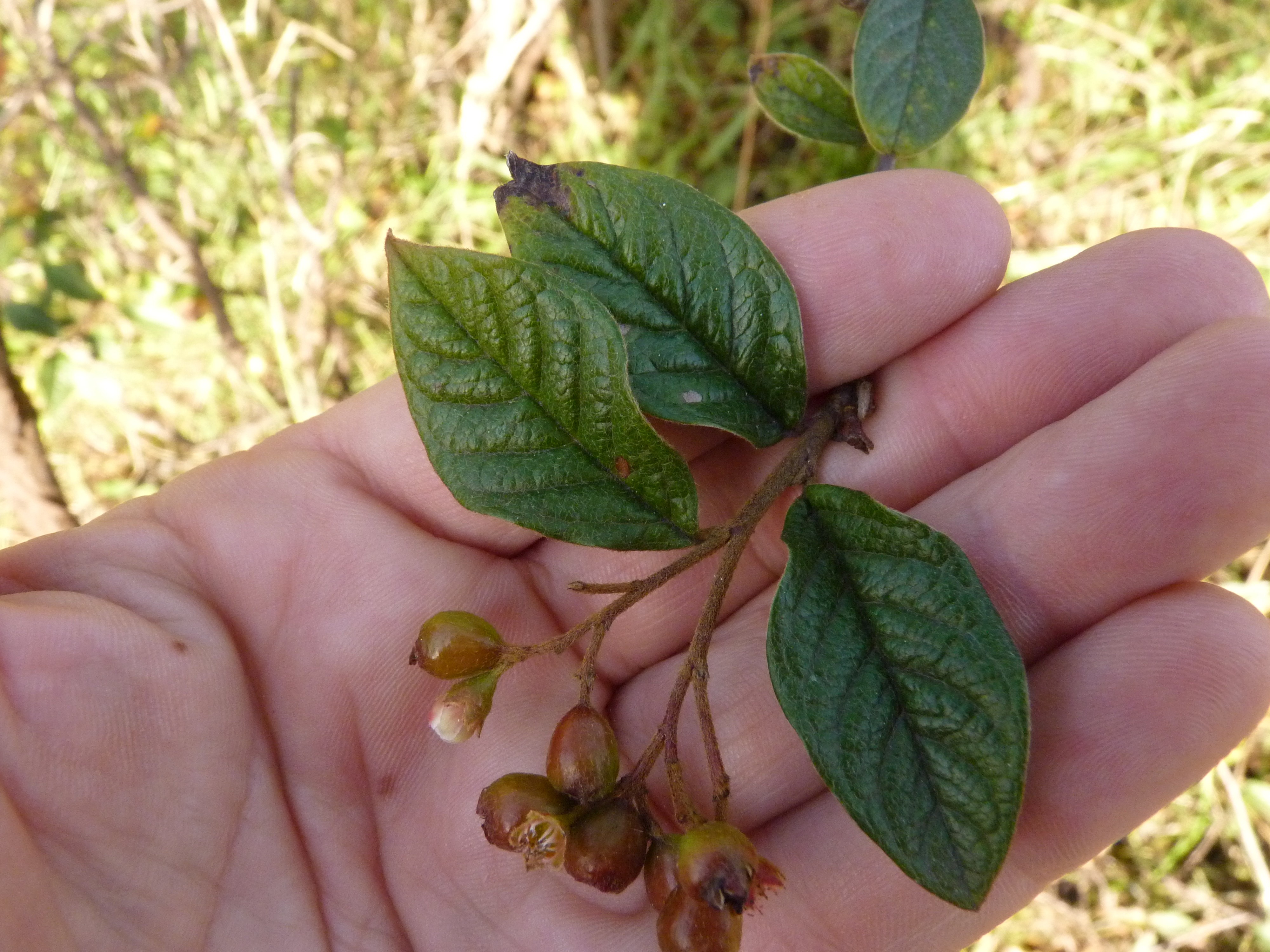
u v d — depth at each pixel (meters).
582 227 0.13
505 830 0.10
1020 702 0.10
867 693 0.11
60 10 0.27
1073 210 0.27
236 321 0.27
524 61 0.28
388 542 0.14
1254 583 0.22
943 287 0.14
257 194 0.28
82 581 0.13
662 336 0.13
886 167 0.14
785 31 0.29
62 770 0.11
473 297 0.11
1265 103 0.27
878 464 0.15
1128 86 0.28
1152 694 0.12
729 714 0.14
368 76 0.29
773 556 0.15
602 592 0.11
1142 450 0.12
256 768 0.13
